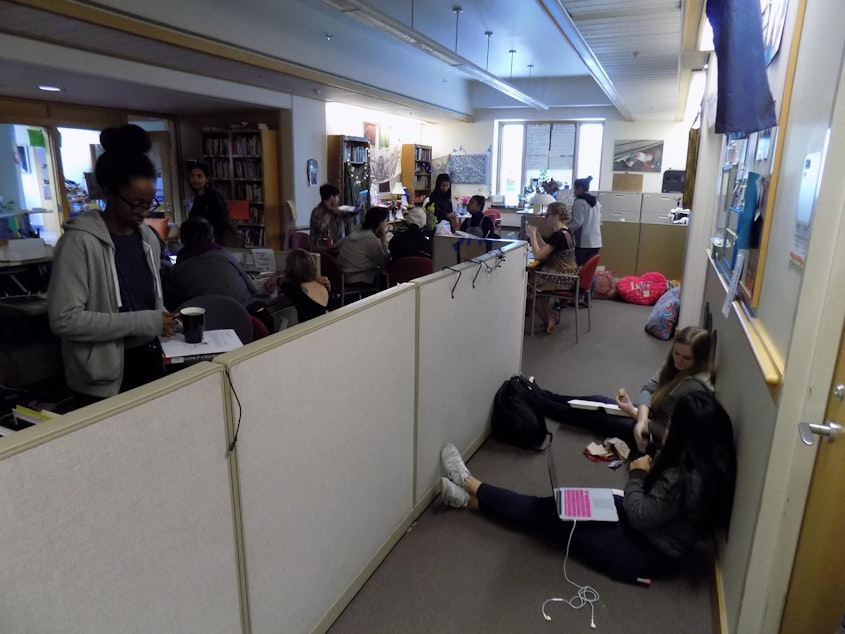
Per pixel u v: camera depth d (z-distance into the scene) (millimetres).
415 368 2109
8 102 5719
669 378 2676
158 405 1030
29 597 847
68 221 1691
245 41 5219
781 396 1378
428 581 1975
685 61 5457
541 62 8797
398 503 2121
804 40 1615
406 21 6559
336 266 4680
